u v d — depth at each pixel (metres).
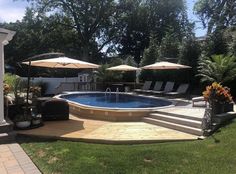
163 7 43.22
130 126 10.96
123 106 15.92
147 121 11.85
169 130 10.25
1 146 8.38
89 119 12.58
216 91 9.86
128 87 23.70
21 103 11.59
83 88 25.84
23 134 9.53
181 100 16.64
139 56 43.38
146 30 42.72
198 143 8.34
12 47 38.41
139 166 6.59
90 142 8.85
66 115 12.25
